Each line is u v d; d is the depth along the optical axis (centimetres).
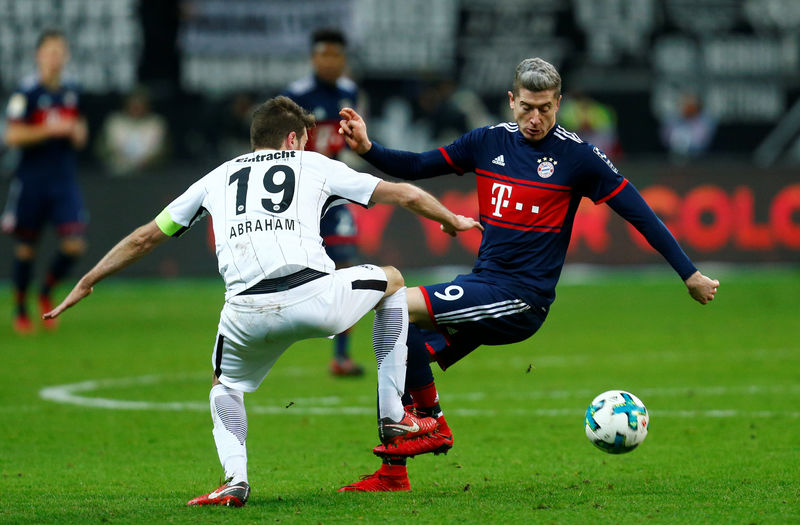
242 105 7275
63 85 4722
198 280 6719
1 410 3003
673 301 5766
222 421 1845
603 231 6850
